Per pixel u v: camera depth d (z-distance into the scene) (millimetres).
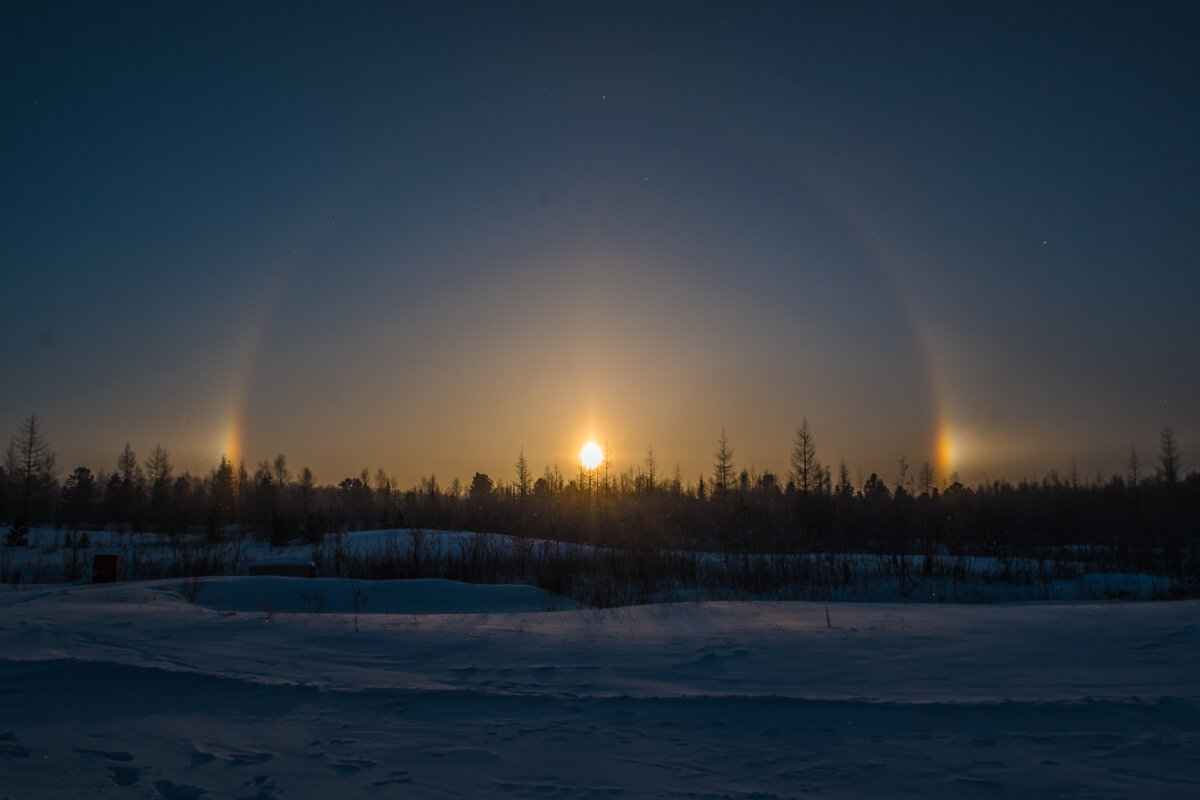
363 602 16594
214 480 72375
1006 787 4281
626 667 7434
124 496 60062
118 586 15781
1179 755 4746
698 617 11195
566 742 5180
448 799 4230
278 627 9797
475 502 54250
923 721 5496
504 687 6613
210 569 24297
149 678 6812
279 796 4293
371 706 6074
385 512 51594
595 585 19938
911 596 20609
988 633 9312
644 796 4230
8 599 13109
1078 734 5164
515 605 17078
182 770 4699
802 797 4188
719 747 5047
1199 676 6855
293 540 38281
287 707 6051
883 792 4246
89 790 4383
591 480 55219
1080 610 11922
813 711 5766
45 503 56938
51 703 6109
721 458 57281
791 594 21047
